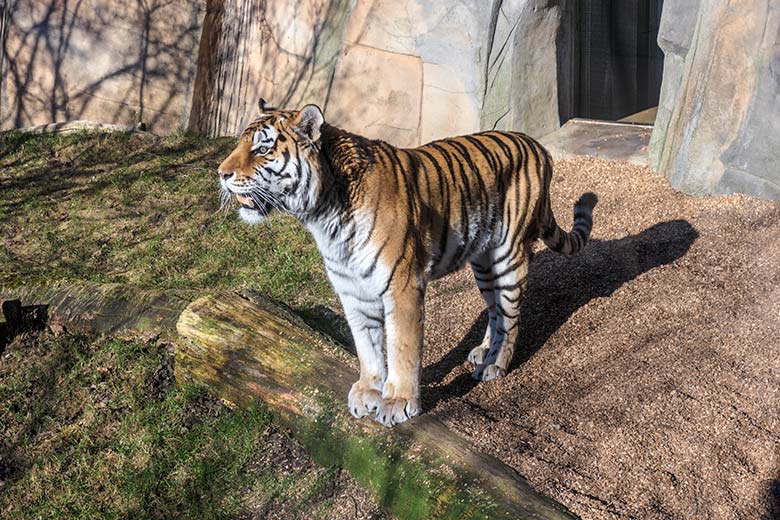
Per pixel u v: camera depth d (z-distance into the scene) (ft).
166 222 27.04
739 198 23.59
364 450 14.73
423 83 29.86
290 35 32.78
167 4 34.06
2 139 33.37
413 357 14.71
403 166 15.02
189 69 34.42
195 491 16.31
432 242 15.44
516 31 28.27
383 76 30.50
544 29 28.86
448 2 28.78
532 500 12.67
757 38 23.04
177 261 24.81
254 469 16.29
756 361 16.34
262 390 16.80
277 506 15.51
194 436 17.34
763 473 13.52
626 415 15.08
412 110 30.22
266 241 25.48
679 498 13.02
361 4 30.66
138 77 34.24
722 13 23.75
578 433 14.69
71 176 30.71
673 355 16.88
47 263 25.21
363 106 31.01
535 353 18.07
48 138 33.24
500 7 28.09
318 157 14.10
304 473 15.80
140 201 28.50
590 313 19.24
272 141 14.03
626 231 23.22
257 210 14.61
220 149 32.40
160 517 16.07
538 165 17.20
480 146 16.51
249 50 34.06
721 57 23.82
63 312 20.72
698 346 17.08
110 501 16.65
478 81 28.76
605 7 34.55
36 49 34.68
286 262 24.07
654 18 37.88
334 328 20.70
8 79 35.14
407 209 14.58
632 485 13.28
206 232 26.27
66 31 34.42
